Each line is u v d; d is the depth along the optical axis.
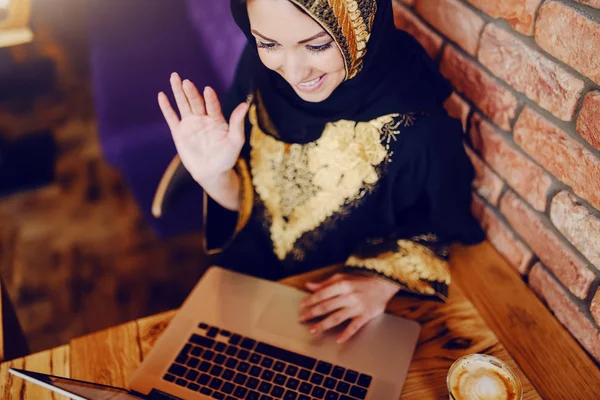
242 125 1.03
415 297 1.05
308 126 1.11
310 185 1.16
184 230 1.93
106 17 2.08
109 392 0.84
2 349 0.98
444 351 0.97
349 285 1.04
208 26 1.90
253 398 0.90
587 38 0.82
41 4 2.70
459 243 1.17
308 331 0.99
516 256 1.11
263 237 1.30
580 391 0.93
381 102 1.07
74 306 1.93
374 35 1.00
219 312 1.02
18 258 2.09
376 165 1.11
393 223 1.18
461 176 1.12
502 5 0.96
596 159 0.86
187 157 1.08
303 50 0.93
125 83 1.89
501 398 0.81
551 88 0.90
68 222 2.21
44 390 0.93
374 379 0.92
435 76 1.11
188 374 0.93
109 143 1.75
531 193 1.02
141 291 1.96
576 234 0.94
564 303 1.01
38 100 2.69
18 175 2.35
